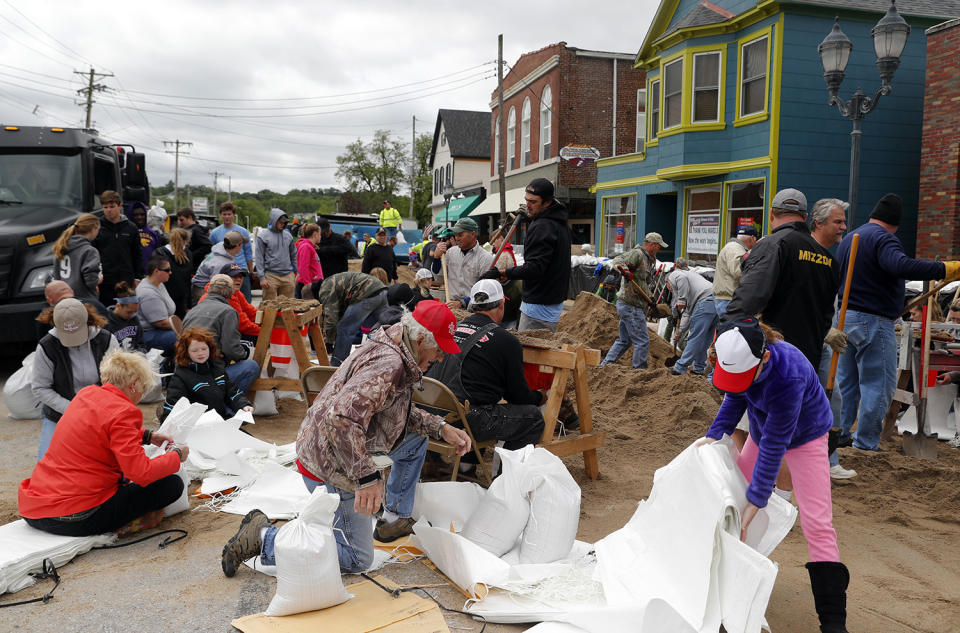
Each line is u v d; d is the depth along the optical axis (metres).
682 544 3.19
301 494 4.54
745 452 3.51
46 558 3.63
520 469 3.82
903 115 15.45
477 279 7.00
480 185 35.59
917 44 15.31
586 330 10.54
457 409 4.34
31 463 5.43
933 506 4.89
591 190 22.94
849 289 5.41
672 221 19.81
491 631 3.15
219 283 6.57
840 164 15.23
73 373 5.09
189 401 5.59
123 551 3.94
